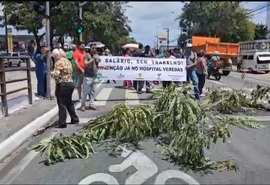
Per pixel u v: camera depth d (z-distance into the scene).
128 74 13.68
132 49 15.19
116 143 6.85
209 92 10.45
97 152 6.38
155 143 6.85
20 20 20.02
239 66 36.19
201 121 6.43
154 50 18.27
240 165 5.85
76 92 14.46
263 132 8.07
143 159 6.01
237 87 18.38
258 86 11.20
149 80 13.86
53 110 10.37
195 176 5.34
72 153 6.14
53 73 8.35
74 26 17.83
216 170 5.61
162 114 6.89
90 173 5.42
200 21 31.02
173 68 13.94
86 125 7.42
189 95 7.16
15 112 9.98
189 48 12.96
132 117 6.92
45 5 12.39
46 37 12.44
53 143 6.21
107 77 13.51
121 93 14.68
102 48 19.88
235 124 6.64
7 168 5.80
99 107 11.21
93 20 18.56
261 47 37.03
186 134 5.77
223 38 42.38
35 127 8.37
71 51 12.23
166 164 5.80
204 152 6.49
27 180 5.21
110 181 5.12
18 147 7.02
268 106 11.20
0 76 9.19
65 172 5.48
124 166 5.71
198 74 13.04
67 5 14.66
